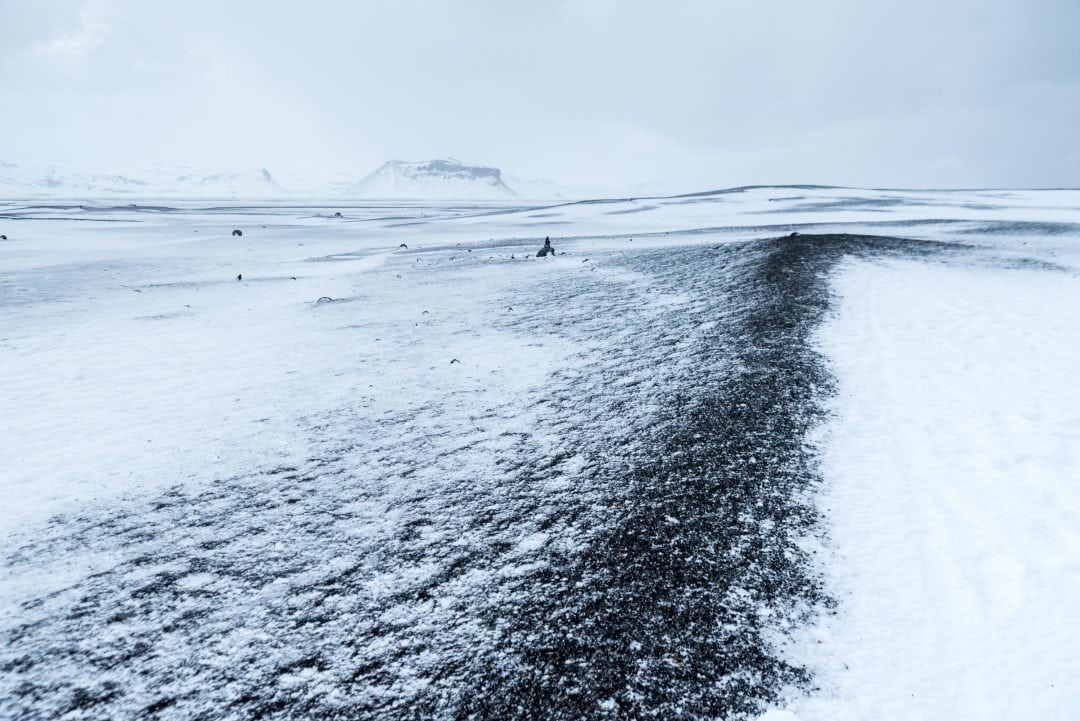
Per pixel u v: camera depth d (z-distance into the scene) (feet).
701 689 10.99
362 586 14.39
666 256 77.71
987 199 271.49
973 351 29.22
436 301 55.93
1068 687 10.66
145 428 25.35
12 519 18.15
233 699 11.28
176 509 18.53
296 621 13.26
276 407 27.66
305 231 189.57
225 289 68.49
